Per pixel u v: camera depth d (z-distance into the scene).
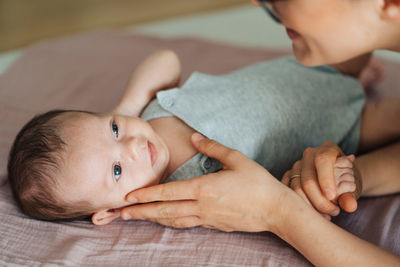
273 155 1.08
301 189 0.88
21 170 0.98
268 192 0.84
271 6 0.73
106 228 1.02
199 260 0.91
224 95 1.14
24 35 2.64
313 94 1.17
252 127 1.08
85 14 2.88
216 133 1.06
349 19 0.71
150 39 1.85
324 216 0.90
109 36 1.88
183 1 2.98
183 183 0.88
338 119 1.16
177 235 0.98
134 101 1.25
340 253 0.79
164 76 1.29
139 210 0.95
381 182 1.03
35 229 1.00
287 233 0.84
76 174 0.96
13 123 1.35
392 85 1.50
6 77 1.60
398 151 1.06
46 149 0.98
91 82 1.58
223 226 0.92
